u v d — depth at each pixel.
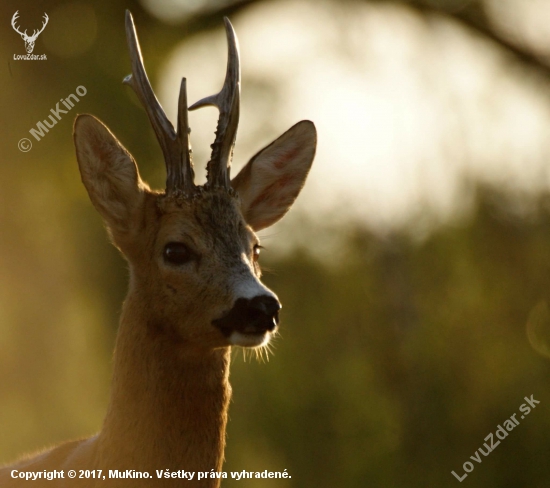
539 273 21.19
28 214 16.08
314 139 8.92
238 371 19.41
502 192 21.05
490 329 21.17
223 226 7.79
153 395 7.45
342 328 22.19
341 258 22.86
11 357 15.59
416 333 21.75
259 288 7.39
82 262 16.61
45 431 15.29
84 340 16.36
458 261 21.91
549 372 20.42
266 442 19.28
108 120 17.06
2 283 15.77
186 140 7.92
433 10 22.08
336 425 19.94
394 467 19.83
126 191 7.95
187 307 7.52
